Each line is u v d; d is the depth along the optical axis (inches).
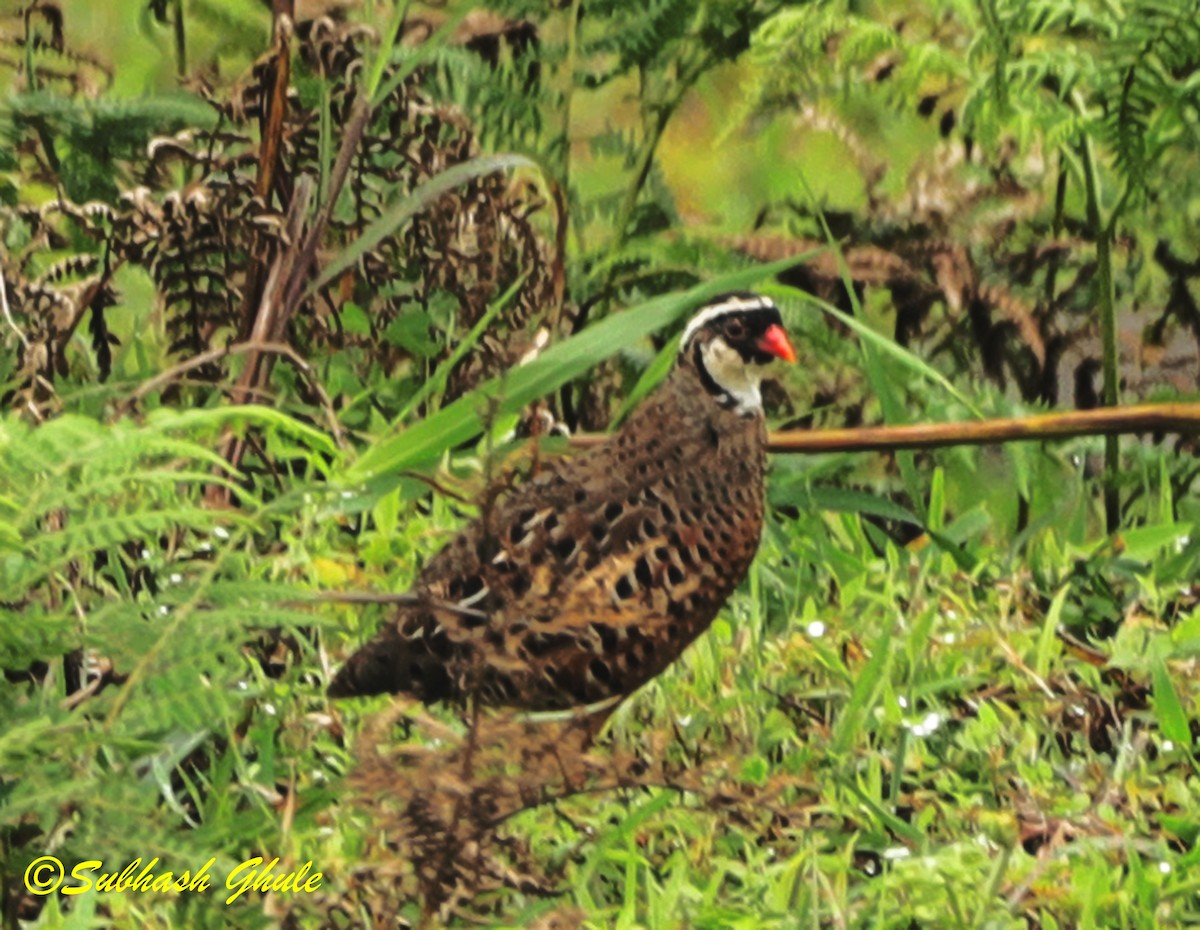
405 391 465.4
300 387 446.6
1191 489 496.1
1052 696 370.3
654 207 510.9
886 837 334.3
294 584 369.1
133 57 571.5
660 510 362.6
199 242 434.0
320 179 433.7
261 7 503.8
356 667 348.5
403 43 503.5
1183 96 441.4
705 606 368.2
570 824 330.6
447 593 351.3
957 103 503.5
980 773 351.9
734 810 305.1
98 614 290.7
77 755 292.0
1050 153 470.3
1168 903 314.0
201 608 349.4
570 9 504.1
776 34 472.4
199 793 345.7
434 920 289.9
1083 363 494.3
